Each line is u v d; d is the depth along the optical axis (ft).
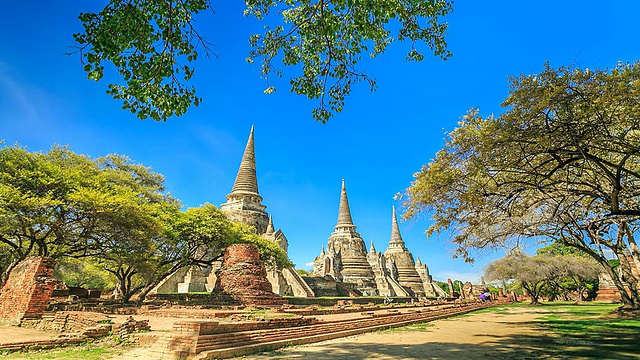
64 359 32.60
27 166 76.07
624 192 53.57
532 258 148.36
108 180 99.81
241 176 187.73
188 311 62.28
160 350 34.63
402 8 37.91
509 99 40.32
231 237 109.81
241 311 65.67
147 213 86.12
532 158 45.78
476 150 44.47
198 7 28.86
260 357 36.37
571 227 75.41
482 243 64.34
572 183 49.73
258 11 38.75
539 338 51.93
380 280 196.13
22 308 53.16
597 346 43.55
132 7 27.25
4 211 67.92
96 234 84.38
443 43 41.63
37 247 94.48
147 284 101.45
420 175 50.37
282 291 144.36
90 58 27.25
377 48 43.86
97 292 109.50
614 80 36.11
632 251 83.97
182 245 105.81
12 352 34.30
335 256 196.44
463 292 263.90
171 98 30.35
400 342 48.67
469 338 52.95
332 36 33.47
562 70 38.83
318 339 48.83
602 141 40.14
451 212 53.83
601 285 181.06
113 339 40.57
